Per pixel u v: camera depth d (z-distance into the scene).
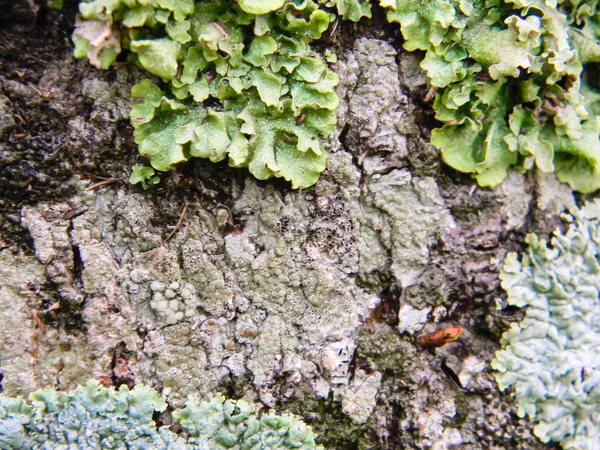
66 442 0.08
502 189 0.10
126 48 0.08
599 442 0.10
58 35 0.08
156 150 0.08
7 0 0.08
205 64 0.08
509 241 0.10
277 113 0.09
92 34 0.08
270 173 0.09
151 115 0.08
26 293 0.08
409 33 0.09
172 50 0.08
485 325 0.10
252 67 0.08
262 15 0.08
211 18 0.08
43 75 0.08
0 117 0.08
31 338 0.08
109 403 0.08
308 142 0.09
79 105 0.08
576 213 0.10
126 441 0.08
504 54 0.09
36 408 0.08
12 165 0.08
